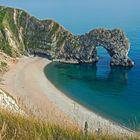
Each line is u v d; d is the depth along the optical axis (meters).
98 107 111.44
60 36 195.25
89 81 149.25
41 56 195.12
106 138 8.48
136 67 170.62
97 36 181.88
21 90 129.12
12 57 184.25
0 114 9.46
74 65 181.38
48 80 147.62
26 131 8.21
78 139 8.20
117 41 176.62
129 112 105.69
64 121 9.97
